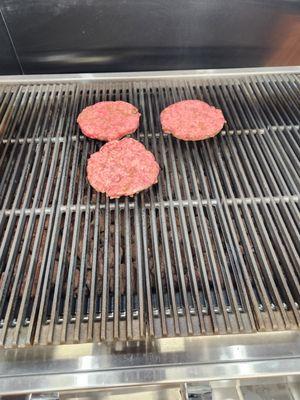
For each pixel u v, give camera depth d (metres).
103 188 0.43
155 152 0.51
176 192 0.45
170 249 0.41
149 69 0.78
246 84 0.62
